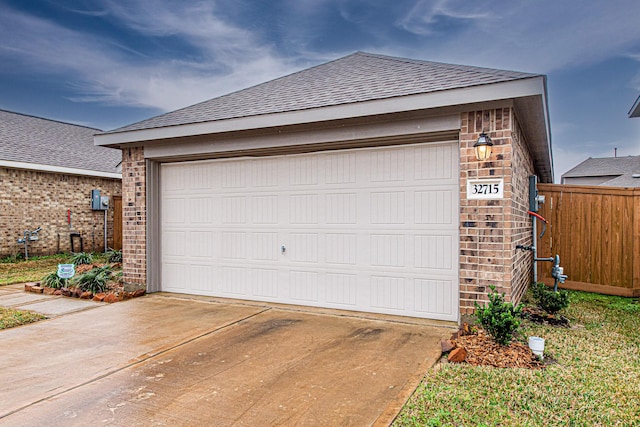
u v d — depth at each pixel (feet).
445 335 15.66
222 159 23.16
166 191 25.04
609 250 24.38
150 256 24.58
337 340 15.34
